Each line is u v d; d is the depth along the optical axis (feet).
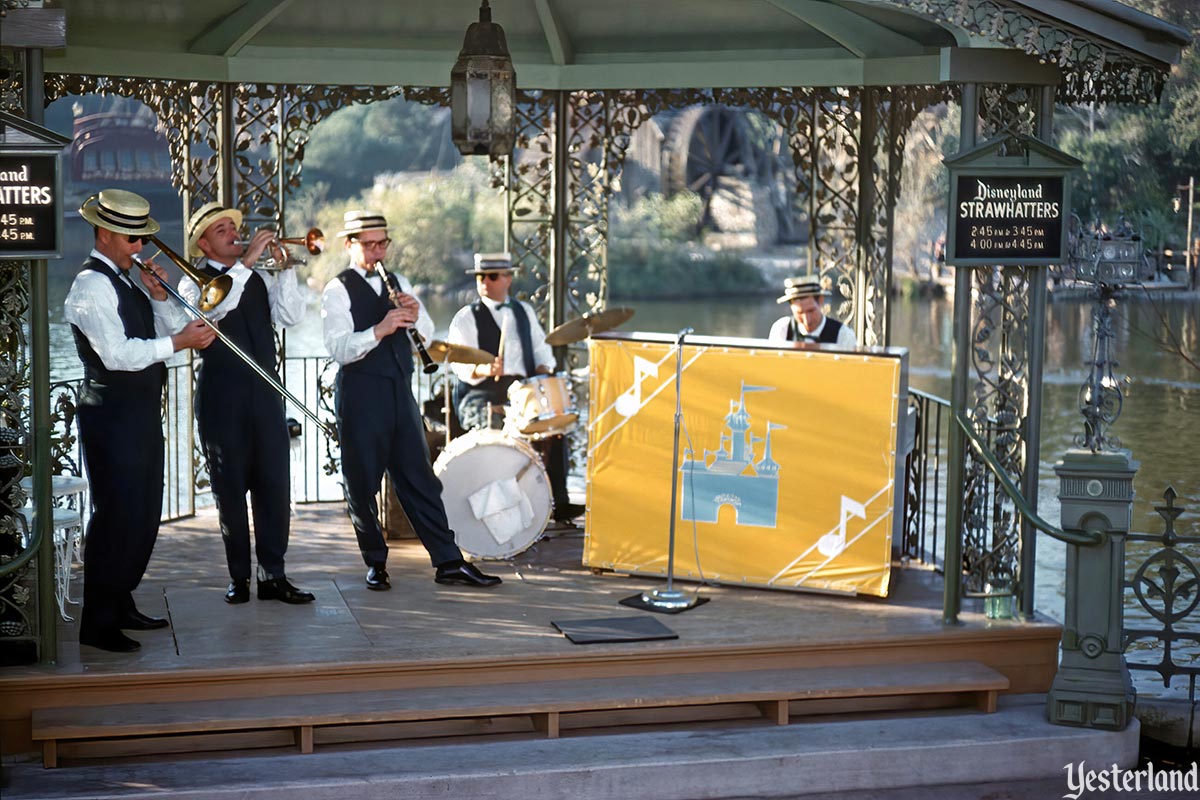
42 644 18.53
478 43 20.35
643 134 112.16
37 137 17.53
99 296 18.78
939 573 24.09
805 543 22.39
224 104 27.55
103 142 84.48
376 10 26.27
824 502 22.27
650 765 18.22
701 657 19.93
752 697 19.30
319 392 29.89
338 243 107.65
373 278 22.45
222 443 21.01
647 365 23.03
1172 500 20.30
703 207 112.06
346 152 112.98
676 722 19.77
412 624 20.58
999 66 20.24
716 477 22.75
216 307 20.51
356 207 109.81
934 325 84.12
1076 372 61.52
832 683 19.70
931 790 18.90
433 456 26.25
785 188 113.29
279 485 21.49
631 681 19.65
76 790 17.15
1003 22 19.44
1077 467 19.45
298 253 106.93
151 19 25.09
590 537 23.47
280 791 17.31
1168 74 20.42
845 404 22.09
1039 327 21.08
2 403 18.51
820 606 21.83
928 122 82.99
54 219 17.72
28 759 18.15
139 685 18.37
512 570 23.70
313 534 26.20
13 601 18.52
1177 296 45.70
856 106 27.40
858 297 27.48
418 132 113.70
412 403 22.59
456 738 19.03
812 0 24.76
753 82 27.04
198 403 21.20
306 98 28.19
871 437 22.00
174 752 18.45
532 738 19.07
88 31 24.66
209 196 28.12
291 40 27.04
